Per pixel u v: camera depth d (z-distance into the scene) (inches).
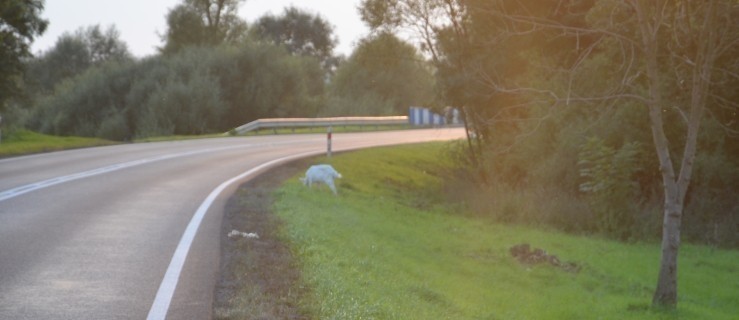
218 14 4170.8
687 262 1011.3
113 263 496.7
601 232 1214.9
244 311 379.6
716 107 1263.5
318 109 3762.3
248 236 615.8
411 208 1252.5
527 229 1204.5
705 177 1255.5
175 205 806.5
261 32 5964.6
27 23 1998.0
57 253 522.3
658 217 1198.3
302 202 901.2
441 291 619.5
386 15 1867.6
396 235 882.8
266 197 906.1
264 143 2007.9
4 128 1777.8
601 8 1018.1
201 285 441.4
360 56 1998.0
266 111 3595.0
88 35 4938.5
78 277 453.1
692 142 732.7
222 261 513.0
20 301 394.0
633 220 1208.8
